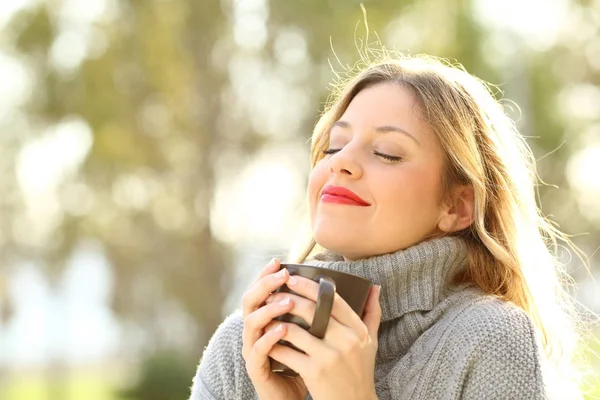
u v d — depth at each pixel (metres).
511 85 28.39
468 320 3.11
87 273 38.00
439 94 3.36
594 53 31.86
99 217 34.25
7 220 35.84
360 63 4.37
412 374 3.09
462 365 3.02
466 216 3.45
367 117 3.29
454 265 3.35
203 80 31.47
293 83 28.31
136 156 32.41
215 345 3.48
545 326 3.59
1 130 31.58
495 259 3.52
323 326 2.77
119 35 31.73
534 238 3.65
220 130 31.53
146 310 36.56
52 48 31.14
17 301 42.28
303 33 27.14
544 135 30.80
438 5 26.36
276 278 2.85
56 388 50.06
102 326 42.88
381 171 3.20
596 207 32.56
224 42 31.42
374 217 3.18
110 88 31.50
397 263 3.18
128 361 43.69
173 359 28.98
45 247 36.69
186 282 33.28
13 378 55.84
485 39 26.59
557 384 3.36
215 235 32.91
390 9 25.77
